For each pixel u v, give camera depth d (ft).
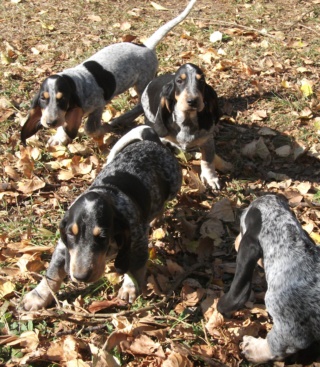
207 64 6.49
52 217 4.40
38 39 6.95
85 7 7.82
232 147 5.31
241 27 7.34
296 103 5.79
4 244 4.10
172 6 8.00
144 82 5.81
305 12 7.75
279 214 3.27
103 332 3.49
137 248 3.58
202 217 4.46
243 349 3.38
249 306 3.66
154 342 3.34
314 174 5.01
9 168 4.79
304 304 3.09
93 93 5.19
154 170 3.93
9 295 3.69
